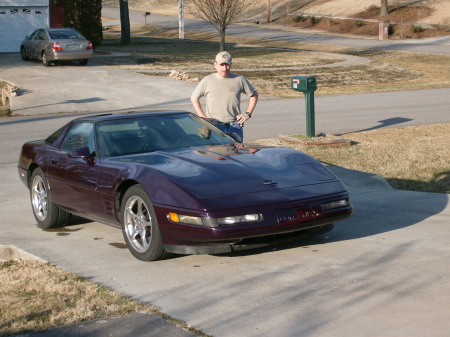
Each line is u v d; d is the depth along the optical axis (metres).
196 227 5.16
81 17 37.59
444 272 5.01
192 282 5.09
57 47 28.02
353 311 4.28
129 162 6.02
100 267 5.66
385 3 63.31
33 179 7.48
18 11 34.12
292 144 12.31
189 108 19.66
